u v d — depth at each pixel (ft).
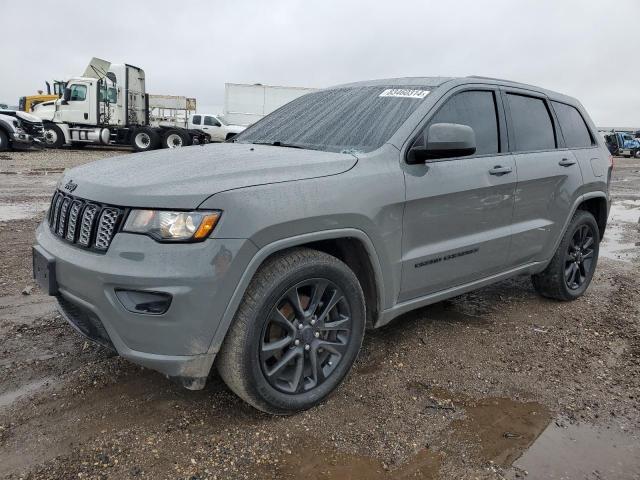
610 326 14.15
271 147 11.11
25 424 8.79
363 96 12.64
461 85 12.17
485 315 14.62
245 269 8.11
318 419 9.26
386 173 10.00
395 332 13.16
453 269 11.64
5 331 12.32
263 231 8.19
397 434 8.93
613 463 8.39
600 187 16.07
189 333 7.89
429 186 10.66
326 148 11.14
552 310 15.24
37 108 79.41
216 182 8.26
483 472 8.06
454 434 9.00
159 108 119.75
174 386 10.13
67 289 8.72
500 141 12.87
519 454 8.53
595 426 9.41
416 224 10.61
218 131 100.48
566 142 15.29
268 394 8.80
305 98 14.23
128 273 7.76
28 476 7.57
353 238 9.62
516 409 9.86
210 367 8.28
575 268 15.98
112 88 78.69
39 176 42.45
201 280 7.75
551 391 10.55
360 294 9.83
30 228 22.86
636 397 10.44
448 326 13.70
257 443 8.53
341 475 7.89
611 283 18.28
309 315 9.21
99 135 77.15
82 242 8.59
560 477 8.02
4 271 16.60
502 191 12.44
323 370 9.64
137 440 8.47
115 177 8.92
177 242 7.80
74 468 7.77
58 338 12.07
